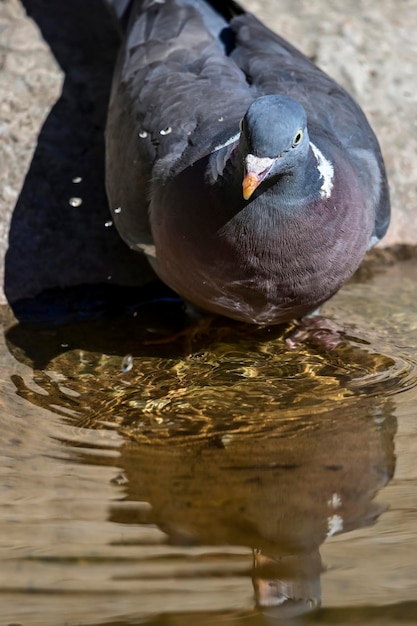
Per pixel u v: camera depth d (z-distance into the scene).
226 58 12.35
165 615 7.51
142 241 11.76
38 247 12.94
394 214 13.80
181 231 10.50
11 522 8.48
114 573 7.94
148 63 12.42
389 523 8.60
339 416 10.20
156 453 9.55
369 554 8.23
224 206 10.10
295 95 11.74
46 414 10.23
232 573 7.97
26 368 11.22
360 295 12.88
